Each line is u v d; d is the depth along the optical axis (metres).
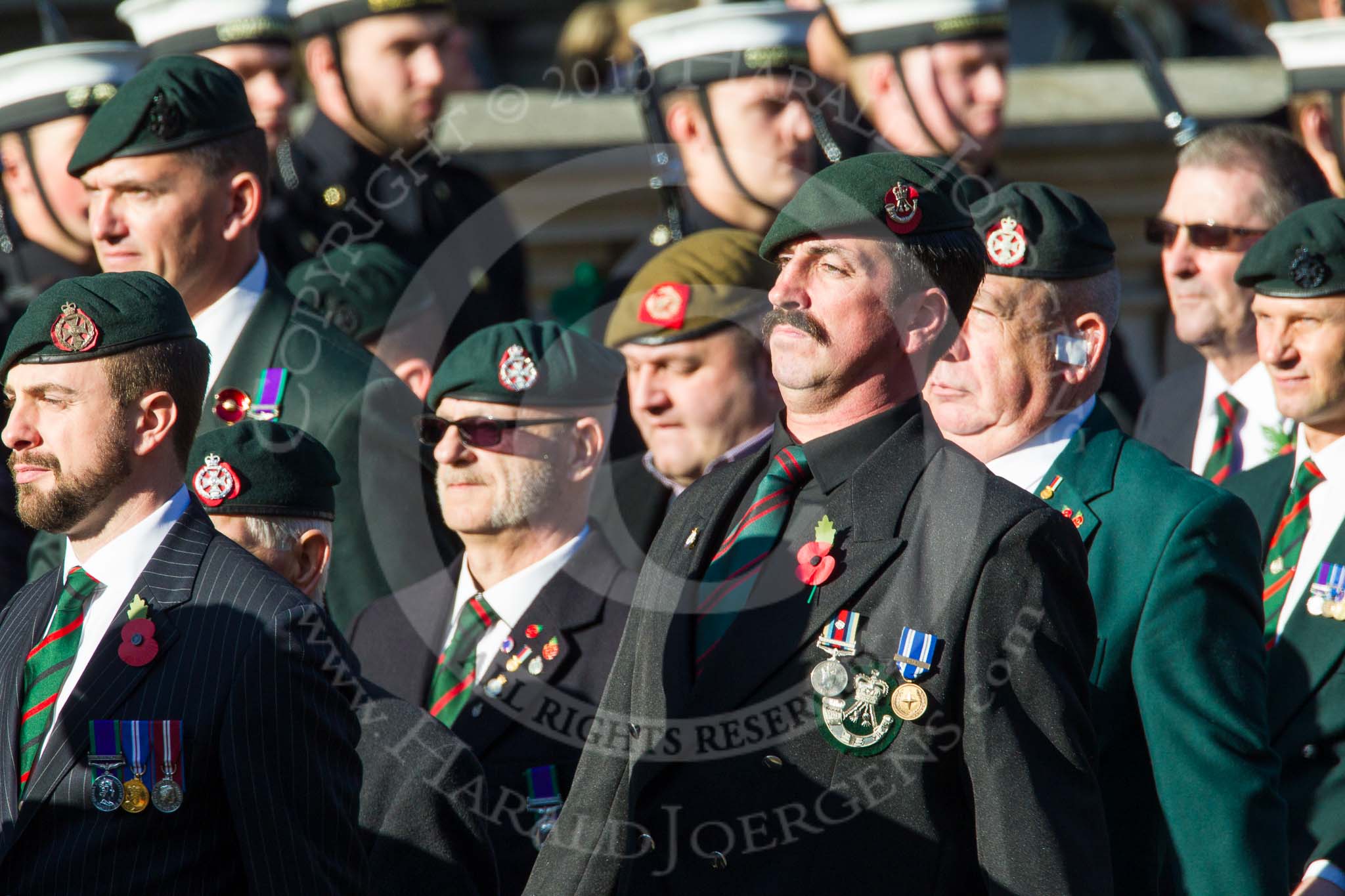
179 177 16.39
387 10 20.05
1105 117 27.20
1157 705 12.45
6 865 11.59
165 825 11.59
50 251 20.78
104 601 12.25
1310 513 15.39
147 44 20.69
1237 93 28.05
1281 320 15.30
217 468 13.79
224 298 16.88
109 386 12.16
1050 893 10.12
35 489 12.21
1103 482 13.34
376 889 12.93
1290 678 14.84
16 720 12.03
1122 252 27.02
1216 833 12.02
